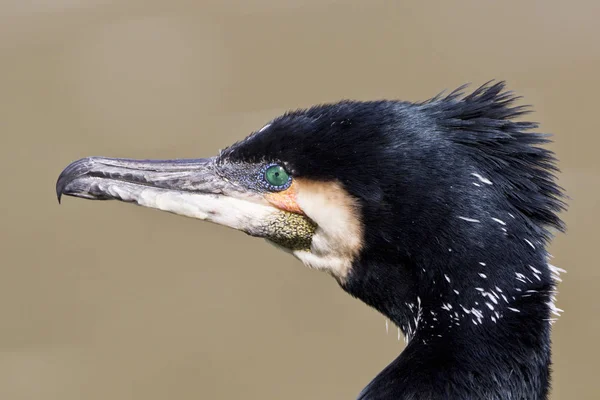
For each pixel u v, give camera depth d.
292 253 6.68
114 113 18.12
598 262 13.90
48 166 17.23
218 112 17.73
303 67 18.59
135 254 15.70
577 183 15.21
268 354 13.76
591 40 18.70
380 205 6.13
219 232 15.70
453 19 19.67
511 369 5.91
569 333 13.29
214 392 13.35
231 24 19.94
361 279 6.40
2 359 14.16
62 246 15.98
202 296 14.80
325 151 6.29
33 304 15.05
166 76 18.78
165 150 16.98
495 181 6.09
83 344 14.34
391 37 19.28
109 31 19.97
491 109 6.33
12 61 19.55
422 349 6.02
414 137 6.16
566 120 16.61
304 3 20.34
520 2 19.78
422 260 6.12
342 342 13.80
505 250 6.00
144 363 13.90
